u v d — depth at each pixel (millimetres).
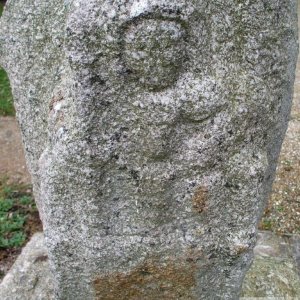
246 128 1146
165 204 1195
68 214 1208
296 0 1210
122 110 1093
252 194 1201
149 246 1242
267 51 1127
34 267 1734
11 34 1248
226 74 1099
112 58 1043
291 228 2352
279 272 1740
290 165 2762
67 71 1150
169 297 1340
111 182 1170
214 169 1166
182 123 1114
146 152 1131
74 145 1117
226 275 1316
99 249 1238
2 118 3334
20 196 2631
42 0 1188
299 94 3428
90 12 1018
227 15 1075
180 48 1038
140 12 996
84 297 1345
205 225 1236
